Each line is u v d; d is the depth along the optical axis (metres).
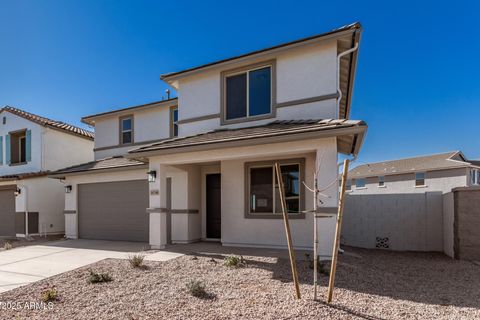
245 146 8.38
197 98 11.49
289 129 7.99
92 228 13.96
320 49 9.48
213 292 5.48
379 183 31.03
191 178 11.65
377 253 10.15
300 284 5.86
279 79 9.98
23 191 15.41
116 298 5.33
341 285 5.82
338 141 8.49
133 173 12.97
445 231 10.21
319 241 7.69
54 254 9.53
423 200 10.90
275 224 9.79
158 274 6.76
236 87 10.86
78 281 6.42
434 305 4.83
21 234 15.25
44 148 16.97
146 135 15.45
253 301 4.96
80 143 19.06
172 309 4.75
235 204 10.42
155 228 9.92
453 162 26.56
